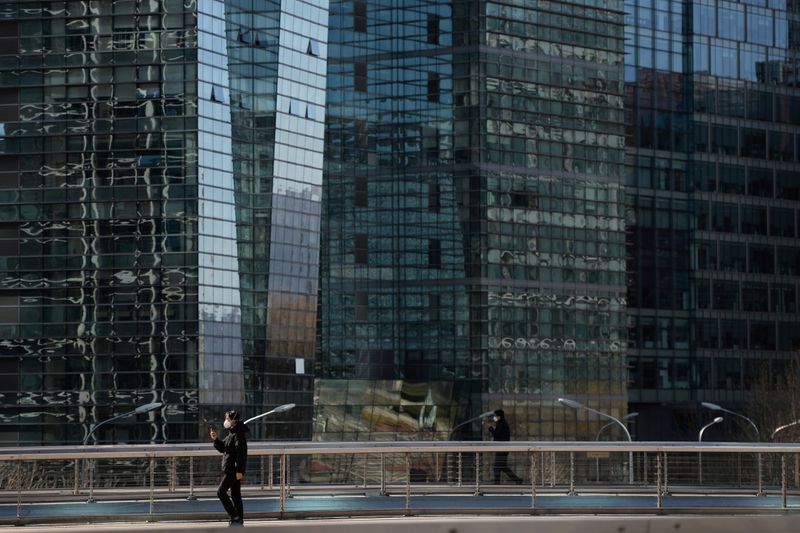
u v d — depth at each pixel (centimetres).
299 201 13512
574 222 15212
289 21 13362
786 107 18050
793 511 4441
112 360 12438
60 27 12650
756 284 17762
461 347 14525
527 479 4372
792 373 14200
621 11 15638
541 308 14888
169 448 4216
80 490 4094
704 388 17250
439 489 4309
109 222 12538
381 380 14538
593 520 4231
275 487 4262
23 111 12650
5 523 3984
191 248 12488
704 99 17588
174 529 3856
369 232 14775
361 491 4278
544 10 15100
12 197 12625
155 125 12550
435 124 14762
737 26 17912
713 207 17562
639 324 16962
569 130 15225
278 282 13238
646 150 17238
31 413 12488
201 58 12569
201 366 12450
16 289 12569
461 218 14625
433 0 14775
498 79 14750
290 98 13375
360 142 14800
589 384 15138
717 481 4438
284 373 13312
